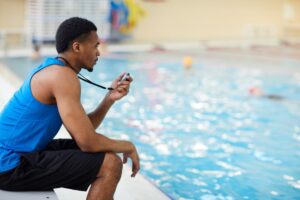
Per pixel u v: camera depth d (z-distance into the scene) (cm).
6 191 242
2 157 238
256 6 1945
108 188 236
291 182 416
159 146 520
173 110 699
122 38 1612
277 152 506
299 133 587
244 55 1420
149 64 1174
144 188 354
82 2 1452
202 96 809
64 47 240
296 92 869
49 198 237
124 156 260
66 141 271
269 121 647
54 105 236
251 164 466
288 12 2039
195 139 551
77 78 236
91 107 704
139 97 786
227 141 546
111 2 1540
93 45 242
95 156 237
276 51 1553
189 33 1805
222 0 1853
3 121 242
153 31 1716
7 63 1088
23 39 1424
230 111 704
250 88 879
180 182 411
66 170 235
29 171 236
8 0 1398
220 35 1886
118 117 648
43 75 232
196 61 1256
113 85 278
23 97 236
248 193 388
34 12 1369
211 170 445
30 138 240
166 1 1720
